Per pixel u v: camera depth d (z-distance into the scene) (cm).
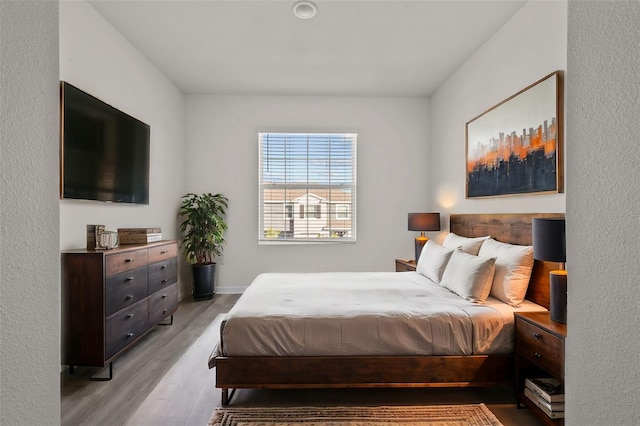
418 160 502
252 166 490
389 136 500
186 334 324
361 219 500
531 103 268
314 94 488
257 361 204
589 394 52
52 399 53
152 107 390
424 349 209
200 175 486
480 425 189
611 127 48
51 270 53
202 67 400
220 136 488
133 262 269
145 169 361
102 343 231
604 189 49
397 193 501
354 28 319
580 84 54
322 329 208
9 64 46
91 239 254
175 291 353
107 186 292
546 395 182
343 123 496
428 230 420
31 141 49
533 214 264
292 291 270
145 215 373
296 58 378
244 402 212
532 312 212
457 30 321
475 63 364
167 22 308
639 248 44
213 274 462
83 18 273
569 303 57
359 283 302
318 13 296
